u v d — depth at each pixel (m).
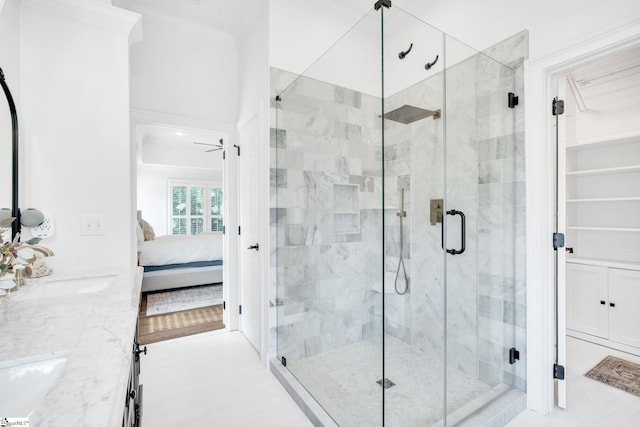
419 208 1.93
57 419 0.47
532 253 1.80
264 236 2.36
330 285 2.07
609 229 2.70
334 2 2.46
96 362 0.66
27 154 1.62
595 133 2.93
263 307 2.38
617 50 1.50
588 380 2.11
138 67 2.62
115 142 1.83
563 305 1.79
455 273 1.81
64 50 1.71
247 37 2.74
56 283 1.46
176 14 2.64
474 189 1.88
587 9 1.55
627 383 2.08
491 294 1.91
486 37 1.99
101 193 1.80
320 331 2.08
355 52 2.18
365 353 1.88
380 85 1.99
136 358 1.21
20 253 1.14
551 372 1.80
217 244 4.75
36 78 1.64
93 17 1.76
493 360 1.88
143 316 3.45
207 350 2.62
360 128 2.06
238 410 1.83
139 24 2.01
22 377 0.67
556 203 1.80
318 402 1.80
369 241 1.99
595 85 2.90
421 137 1.91
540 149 1.75
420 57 1.86
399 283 1.92
